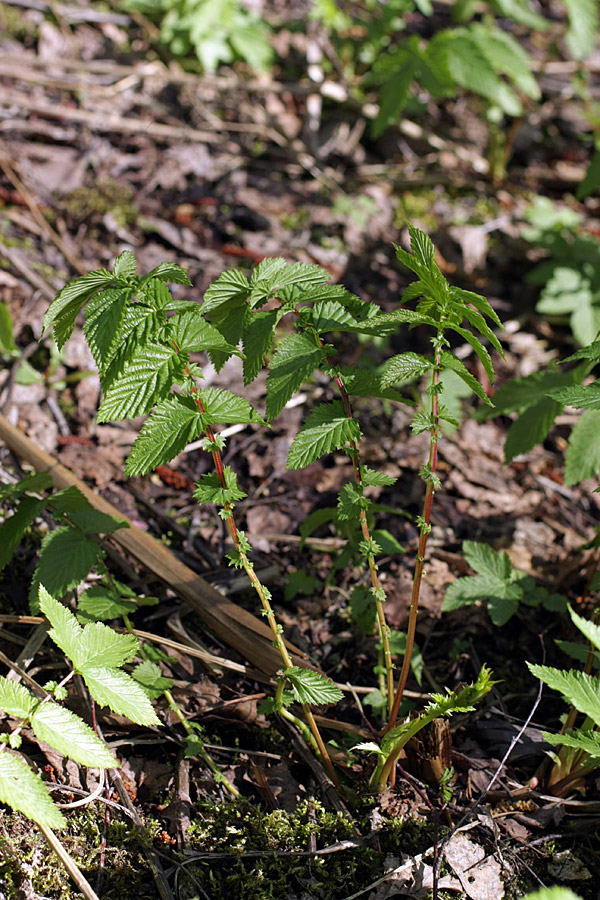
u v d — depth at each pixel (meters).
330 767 2.05
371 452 3.15
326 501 2.98
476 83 4.08
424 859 2.00
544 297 3.66
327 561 2.76
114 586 2.18
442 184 4.64
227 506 1.75
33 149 4.08
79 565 2.08
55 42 4.70
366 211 4.23
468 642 2.52
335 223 4.16
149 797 2.08
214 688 2.28
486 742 2.29
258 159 4.50
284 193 4.30
